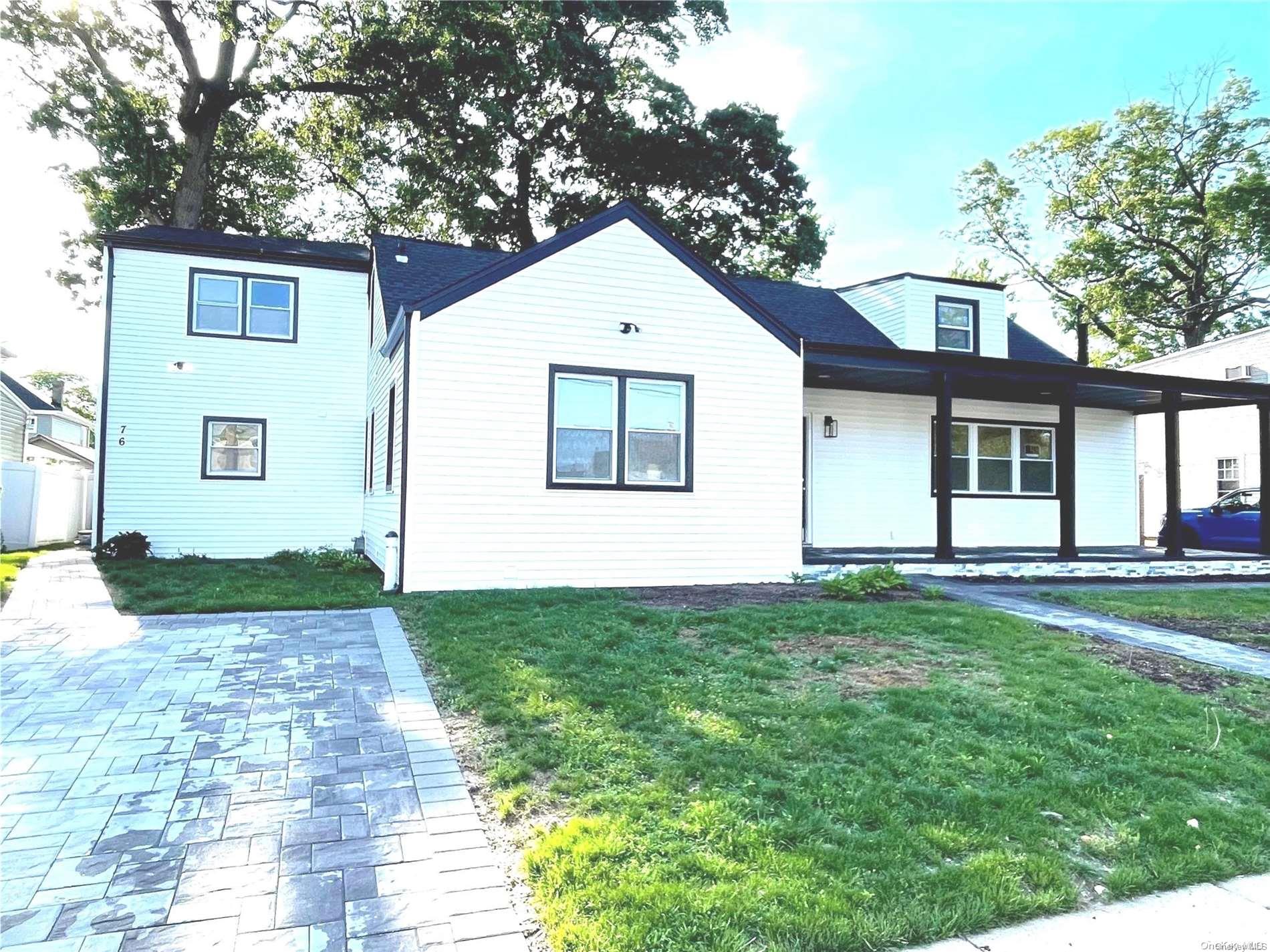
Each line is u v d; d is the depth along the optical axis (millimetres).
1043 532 13867
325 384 13930
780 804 3188
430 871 2707
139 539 12477
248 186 22469
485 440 8727
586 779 3418
